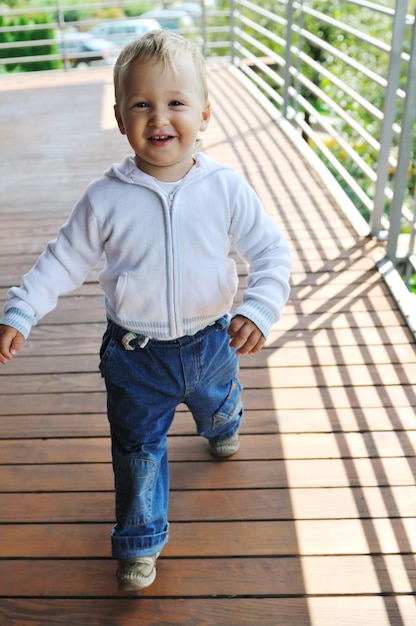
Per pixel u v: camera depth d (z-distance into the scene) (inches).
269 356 95.9
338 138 156.6
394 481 74.3
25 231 140.3
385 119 119.6
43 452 81.0
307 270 118.0
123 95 53.0
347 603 61.6
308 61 179.6
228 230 58.2
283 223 136.6
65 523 71.4
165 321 57.2
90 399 89.8
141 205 55.1
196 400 64.5
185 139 53.5
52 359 98.7
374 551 66.3
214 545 67.7
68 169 176.7
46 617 61.9
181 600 62.6
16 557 67.8
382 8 116.6
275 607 61.5
